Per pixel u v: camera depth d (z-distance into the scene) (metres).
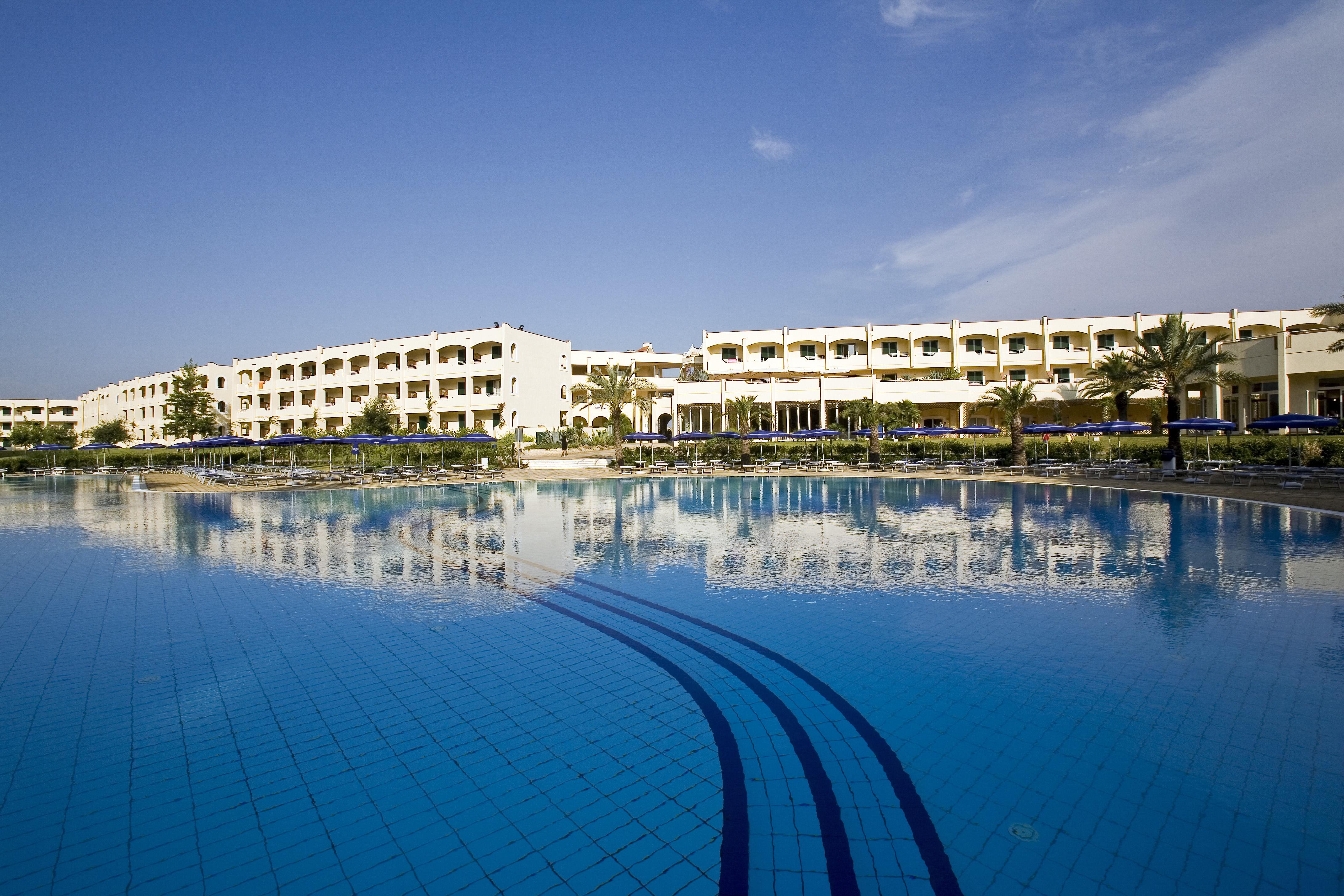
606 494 23.61
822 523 15.02
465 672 5.81
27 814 3.67
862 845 3.36
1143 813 3.58
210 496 23.78
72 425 90.06
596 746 4.43
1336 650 5.96
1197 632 6.53
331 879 3.14
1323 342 29.61
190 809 3.72
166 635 6.87
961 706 4.94
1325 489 19.55
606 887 3.06
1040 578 8.98
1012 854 3.27
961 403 43.12
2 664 5.97
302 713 4.96
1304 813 3.55
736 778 4.02
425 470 33.69
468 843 3.41
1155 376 30.09
